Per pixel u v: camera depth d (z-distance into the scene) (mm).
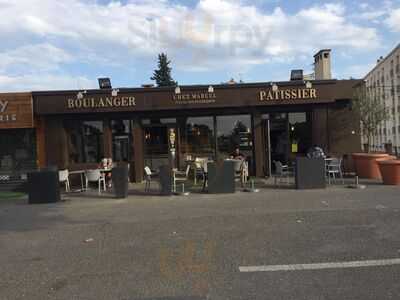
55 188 11875
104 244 6840
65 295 4676
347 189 12008
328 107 16594
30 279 5254
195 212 9352
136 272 5355
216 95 15930
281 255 5840
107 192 13531
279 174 14312
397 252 5781
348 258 5590
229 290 4633
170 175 12414
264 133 16297
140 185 15266
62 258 6133
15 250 6719
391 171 12625
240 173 14008
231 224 7938
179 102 15945
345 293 4430
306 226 7520
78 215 9664
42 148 16438
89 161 16750
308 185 12398
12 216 9867
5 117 15992
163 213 9406
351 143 16609
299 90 15844
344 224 7566
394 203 9492
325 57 19562
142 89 15938
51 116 16422
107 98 15875
